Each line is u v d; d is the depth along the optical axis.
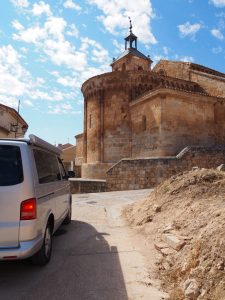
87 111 29.11
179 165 18.02
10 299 4.04
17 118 34.34
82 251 6.23
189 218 6.59
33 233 4.55
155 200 9.16
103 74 26.73
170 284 4.42
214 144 22.98
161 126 21.09
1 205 4.45
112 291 4.25
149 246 6.34
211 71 31.31
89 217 9.98
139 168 18.83
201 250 4.42
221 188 7.86
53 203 6.11
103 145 26.56
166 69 32.12
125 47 35.88
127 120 25.78
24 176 4.64
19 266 5.32
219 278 3.64
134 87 26.14
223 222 4.72
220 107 23.75
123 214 10.02
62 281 4.64
